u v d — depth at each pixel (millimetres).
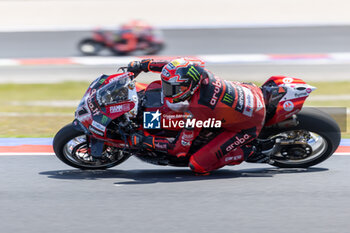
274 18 80812
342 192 16375
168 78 16281
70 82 51188
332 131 18188
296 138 18328
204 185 17125
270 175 18266
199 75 16406
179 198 15836
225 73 52156
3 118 33812
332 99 42125
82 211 14852
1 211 14867
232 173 18656
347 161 19922
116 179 17922
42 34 72312
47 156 21031
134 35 60406
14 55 62562
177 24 78438
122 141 17312
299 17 81125
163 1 98125
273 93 17938
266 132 18391
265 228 13633
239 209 14922
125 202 15531
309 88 18016
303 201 15555
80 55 61906
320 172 18547
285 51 61531
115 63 57438
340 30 70938
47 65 57719
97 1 99250
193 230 13516
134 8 92438
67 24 80500
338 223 13930
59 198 15914
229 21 79812
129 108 16719
